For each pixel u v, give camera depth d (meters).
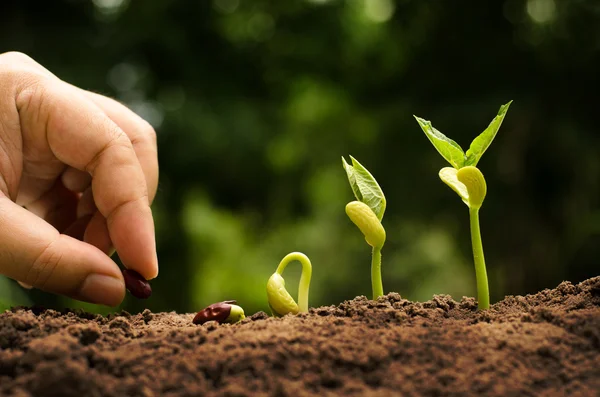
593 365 0.36
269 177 1.52
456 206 1.29
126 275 0.47
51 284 0.45
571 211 1.22
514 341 0.37
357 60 1.63
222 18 1.58
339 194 1.68
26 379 0.35
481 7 1.34
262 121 1.52
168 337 0.38
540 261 1.22
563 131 1.22
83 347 0.37
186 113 1.39
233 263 1.68
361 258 1.55
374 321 0.40
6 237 0.44
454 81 1.39
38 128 0.48
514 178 1.24
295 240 1.65
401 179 1.35
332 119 1.59
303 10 1.64
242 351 0.36
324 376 0.36
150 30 1.40
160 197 1.34
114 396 0.35
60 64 1.24
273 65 1.67
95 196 0.47
